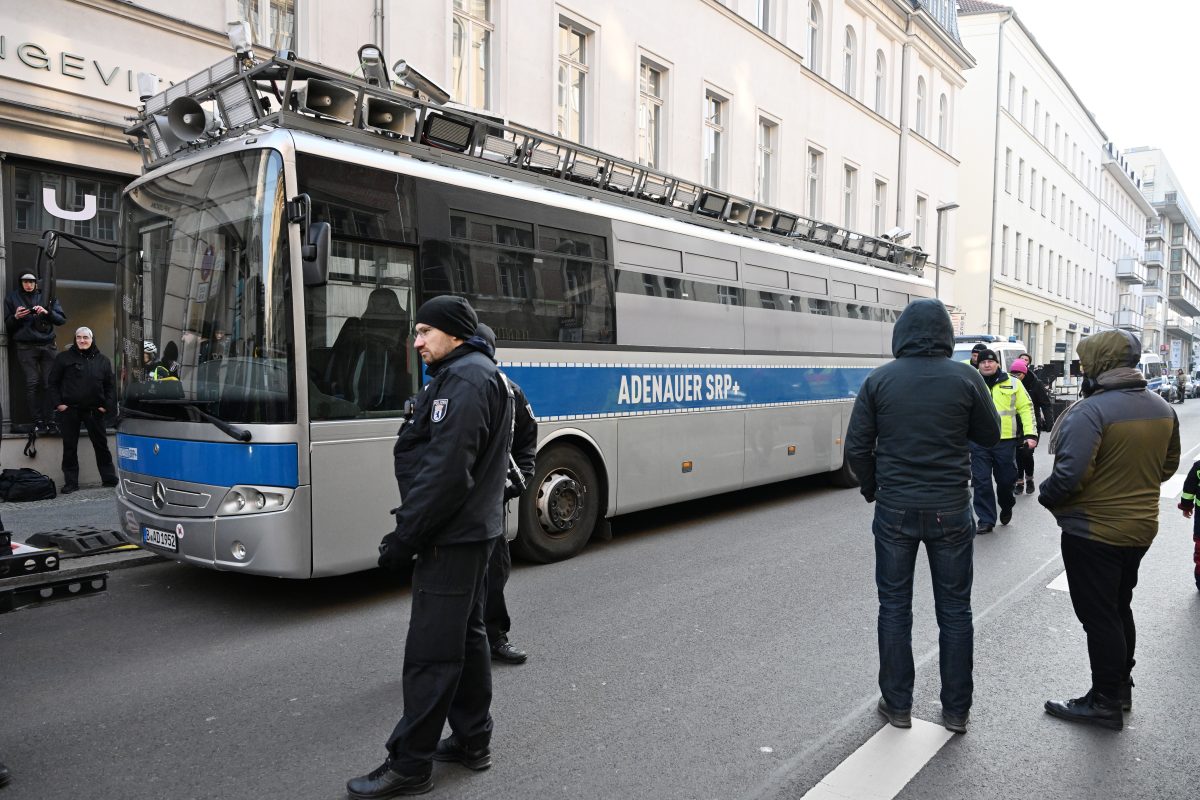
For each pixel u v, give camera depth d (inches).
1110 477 151.6
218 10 393.4
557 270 275.1
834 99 912.9
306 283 201.0
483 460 125.9
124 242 245.9
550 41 552.4
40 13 340.5
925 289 530.3
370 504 219.8
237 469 206.4
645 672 181.0
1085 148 2058.3
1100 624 154.5
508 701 165.2
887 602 154.6
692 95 691.4
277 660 187.9
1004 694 171.6
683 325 327.6
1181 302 3956.7
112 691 170.2
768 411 377.4
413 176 234.1
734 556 289.7
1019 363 429.7
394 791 126.6
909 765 139.7
